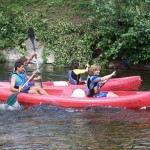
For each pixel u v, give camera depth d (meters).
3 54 33.38
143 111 18.42
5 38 33.94
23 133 15.07
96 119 17.06
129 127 15.89
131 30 28.72
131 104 18.81
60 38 32.97
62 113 17.98
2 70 28.44
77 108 18.70
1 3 38.09
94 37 32.06
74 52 32.03
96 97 19.22
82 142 14.10
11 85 19.47
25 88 19.78
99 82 19.61
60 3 37.66
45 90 20.50
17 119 16.98
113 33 30.53
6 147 13.56
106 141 14.20
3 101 19.69
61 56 32.03
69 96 19.69
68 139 14.41
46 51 32.84
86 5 36.91
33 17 35.44
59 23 34.00
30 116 17.50
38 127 15.86
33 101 19.14
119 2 30.38
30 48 33.44
